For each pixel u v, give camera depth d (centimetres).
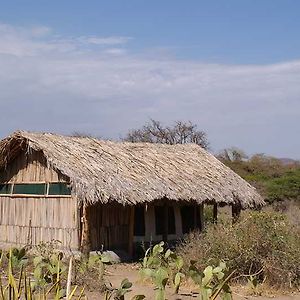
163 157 2106
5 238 1892
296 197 3800
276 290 1259
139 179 1770
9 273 419
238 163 4747
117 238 1803
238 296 1191
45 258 1081
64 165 1638
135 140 4484
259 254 1323
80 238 1672
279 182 3878
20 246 1809
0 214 1919
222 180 2156
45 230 1780
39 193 1811
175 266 1191
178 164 2100
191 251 1356
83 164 1694
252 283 1207
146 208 1738
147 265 1180
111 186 1641
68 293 450
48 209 1778
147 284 1224
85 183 1596
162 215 1975
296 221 1916
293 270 1299
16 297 406
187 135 4581
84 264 1173
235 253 1326
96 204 1636
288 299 1195
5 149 1817
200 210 2148
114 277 1391
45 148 1681
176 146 2352
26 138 1728
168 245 1927
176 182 1894
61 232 1731
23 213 1850
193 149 2394
